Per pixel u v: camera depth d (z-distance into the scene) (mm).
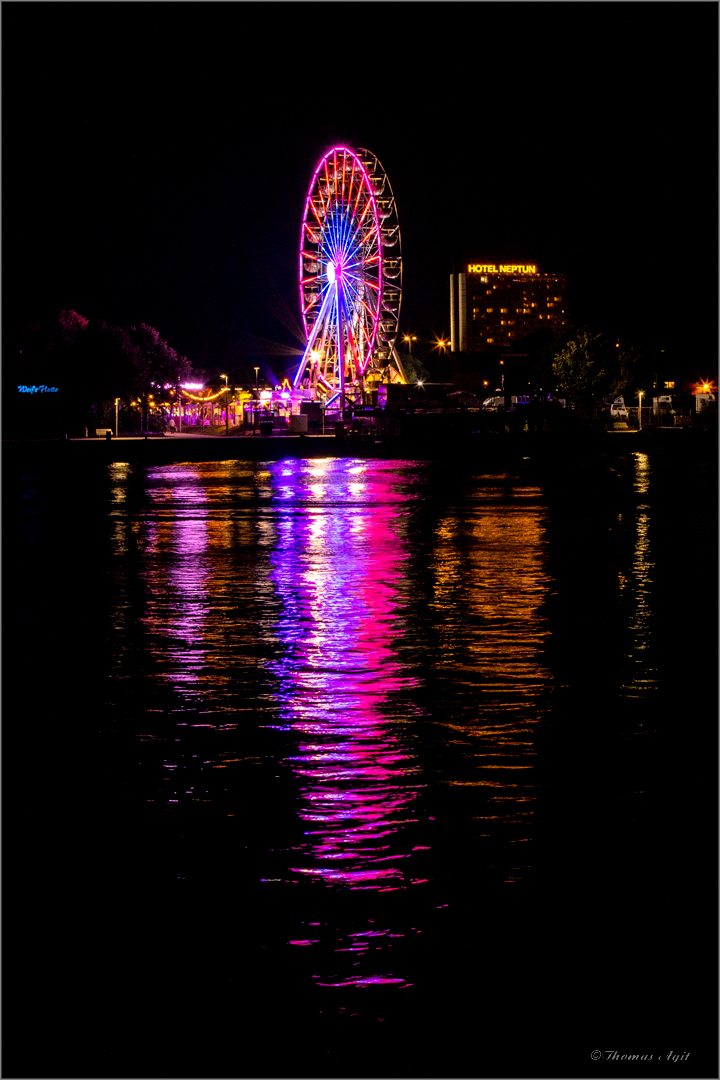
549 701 14625
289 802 10734
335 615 21656
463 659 17344
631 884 8859
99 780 11453
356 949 7906
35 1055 6875
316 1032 7055
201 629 20328
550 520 40719
